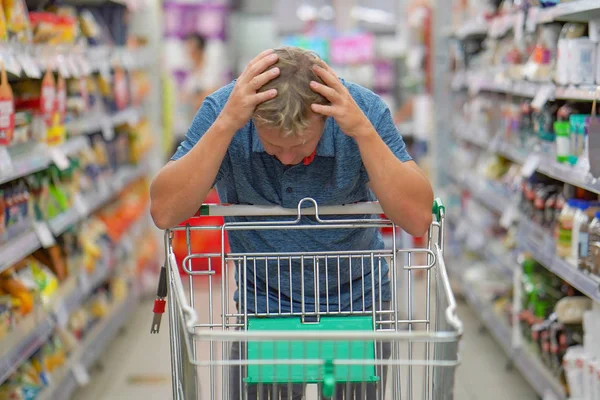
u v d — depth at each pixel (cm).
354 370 191
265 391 213
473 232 516
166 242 205
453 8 592
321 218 221
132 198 565
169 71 834
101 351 446
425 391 193
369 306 224
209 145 190
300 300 220
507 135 430
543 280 372
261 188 210
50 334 362
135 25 616
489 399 387
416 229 200
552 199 345
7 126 292
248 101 180
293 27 868
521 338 387
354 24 859
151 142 618
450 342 161
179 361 189
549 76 338
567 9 301
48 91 346
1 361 281
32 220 340
